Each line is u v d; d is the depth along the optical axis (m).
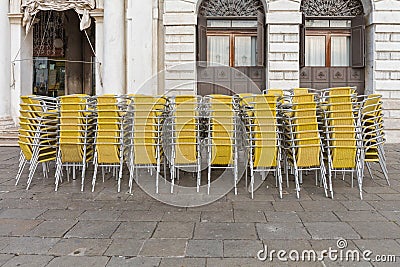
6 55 13.95
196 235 4.32
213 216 4.98
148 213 5.13
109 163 6.73
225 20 13.97
